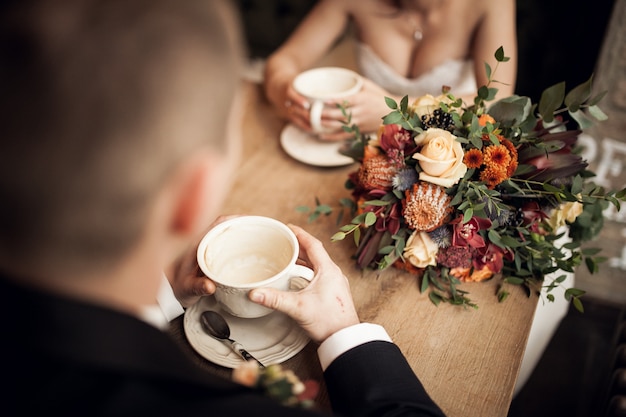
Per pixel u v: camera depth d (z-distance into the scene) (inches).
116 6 11.1
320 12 49.7
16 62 10.6
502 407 22.0
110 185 11.1
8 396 11.8
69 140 10.7
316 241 24.6
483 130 25.9
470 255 26.3
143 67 10.9
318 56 49.7
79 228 11.5
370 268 28.0
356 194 29.5
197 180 12.6
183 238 14.1
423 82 48.4
